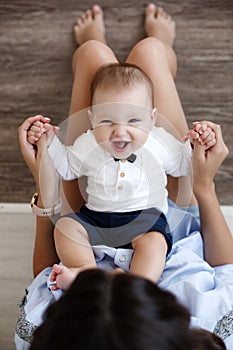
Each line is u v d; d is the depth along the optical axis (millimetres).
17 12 1928
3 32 1929
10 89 1910
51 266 1460
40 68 1915
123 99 1391
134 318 677
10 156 1885
